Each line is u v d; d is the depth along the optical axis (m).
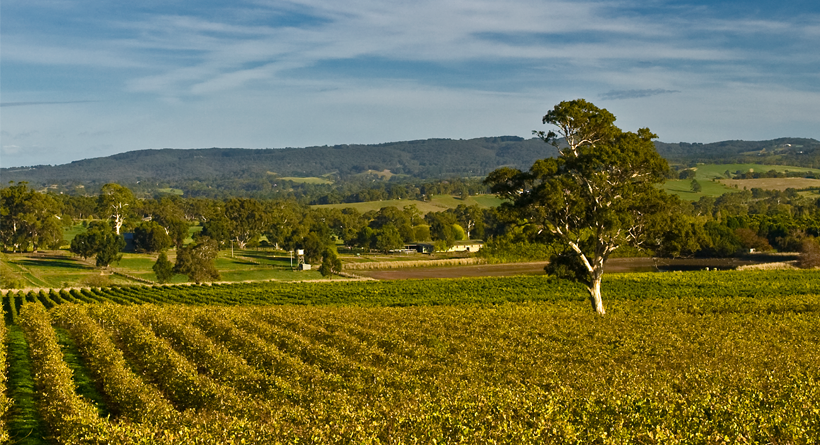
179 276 122.94
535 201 50.59
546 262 139.50
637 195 49.97
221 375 31.02
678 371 29.59
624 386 25.33
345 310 56.44
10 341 43.62
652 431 19.22
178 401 28.94
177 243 167.00
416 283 95.50
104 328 46.62
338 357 33.16
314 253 137.38
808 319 47.03
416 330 43.00
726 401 22.03
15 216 149.62
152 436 20.42
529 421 20.56
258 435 20.23
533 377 28.83
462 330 43.09
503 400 22.88
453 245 169.62
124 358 37.19
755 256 140.12
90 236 127.56
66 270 119.44
